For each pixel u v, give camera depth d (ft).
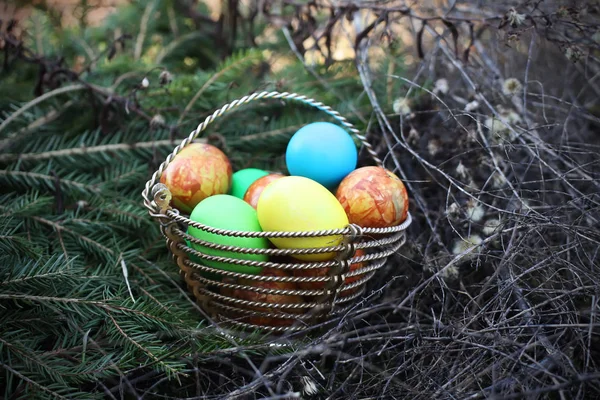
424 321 1.84
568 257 1.78
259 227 1.73
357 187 1.76
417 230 2.06
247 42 2.82
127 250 2.06
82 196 2.11
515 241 1.81
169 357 1.68
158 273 1.94
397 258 1.98
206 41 2.88
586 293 1.68
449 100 2.28
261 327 1.73
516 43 2.27
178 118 2.29
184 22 2.95
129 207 2.02
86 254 2.01
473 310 1.76
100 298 1.77
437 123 2.23
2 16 2.92
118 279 1.87
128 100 2.14
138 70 2.41
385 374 1.63
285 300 1.74
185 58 2.92
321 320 1.74
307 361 1.71
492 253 1.89
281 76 2.49
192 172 1.80
